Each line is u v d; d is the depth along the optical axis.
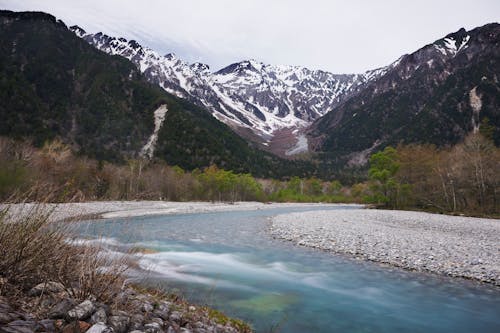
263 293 10.55
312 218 37.66
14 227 4.82
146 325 4.70
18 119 130.00
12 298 4.21
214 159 158.38
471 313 9.41
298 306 9.46
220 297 9.62
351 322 8.50
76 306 4.28
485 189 57.59
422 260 15.48
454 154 63.25
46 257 5.10
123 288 6.21
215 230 27.14
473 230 28.94
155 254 15.50
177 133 170.12
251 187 106.38
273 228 28.33
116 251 6.97
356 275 13.30
